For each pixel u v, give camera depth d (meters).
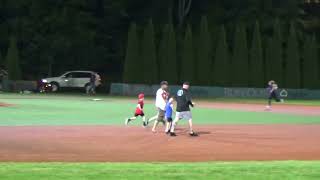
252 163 37.62
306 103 132.00
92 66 184.62
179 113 57.53
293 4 192.62
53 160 39.97
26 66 180.38
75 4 183.12
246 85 167.12
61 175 29.83
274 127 68.06
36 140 51.81
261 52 167.88
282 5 192.62
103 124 68.06
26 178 28.70
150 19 170.50
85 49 181.75
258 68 167.25
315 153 46.16
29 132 58.19
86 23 184.62
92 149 46.66
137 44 169.62
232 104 121.62
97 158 41.53
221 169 32.84
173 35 169.88
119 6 187.12
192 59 169.12
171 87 160.12
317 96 161.38
